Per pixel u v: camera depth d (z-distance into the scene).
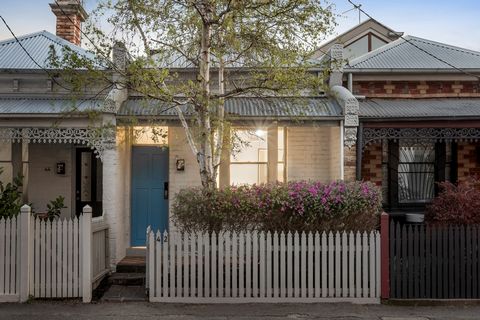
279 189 8.19
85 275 7.95
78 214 12.40
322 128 11.39
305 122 10.08
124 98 10.19
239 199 8.02
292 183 8.55
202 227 8.17
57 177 12.10
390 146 11.84
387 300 7.83
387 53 12.46
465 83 11.78
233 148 9.78
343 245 7.87
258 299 7.84
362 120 9.95
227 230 8.05
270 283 7.84
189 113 9.66
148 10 8.54
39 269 8.01
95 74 8.36
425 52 12.44
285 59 8.24
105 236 9.27
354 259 7.95
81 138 9.48
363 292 7.86
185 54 9.12
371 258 7.88
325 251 7.86
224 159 10.50
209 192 8.23
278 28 8.49
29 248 7.93
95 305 7.75
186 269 7.89
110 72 8.95
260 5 8.17
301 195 8.02
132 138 10.73
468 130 10.10
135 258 10.31
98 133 8.68
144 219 10.97
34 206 11.98
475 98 11.76
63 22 13.21
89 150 12.47
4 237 7.90
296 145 11.38
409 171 11.95
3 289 7.89
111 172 9.45
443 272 7.90
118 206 9.84
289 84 8.23
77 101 10.03
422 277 7.88
